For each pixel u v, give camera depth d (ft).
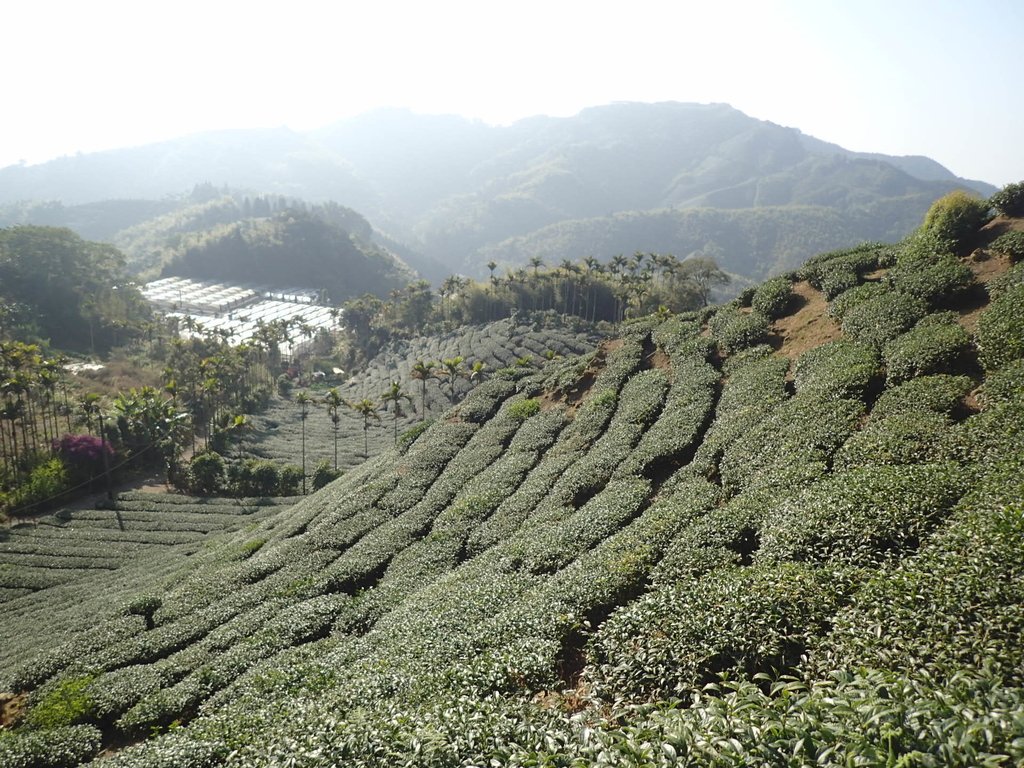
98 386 334.44
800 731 24.36
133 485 257.14
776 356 115.03
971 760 20.98
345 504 144.97
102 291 512.22
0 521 209.87
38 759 72.79
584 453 119.65
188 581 134.72
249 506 239.71
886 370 87.61
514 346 409.69
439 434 167.32
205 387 311.47
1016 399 64.95
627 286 431.02
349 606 93.20
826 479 65.31
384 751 36.17
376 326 568.00
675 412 111.65
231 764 45.57
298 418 381.60
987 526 42.65
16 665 109.40
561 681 49.16
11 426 250.37
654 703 36.29
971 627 34.24
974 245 111.04
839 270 126.00
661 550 66.23
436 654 57.21
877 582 41.24
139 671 89.51
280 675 70.69
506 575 78.23
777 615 41.60
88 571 179.93
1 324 386.93
